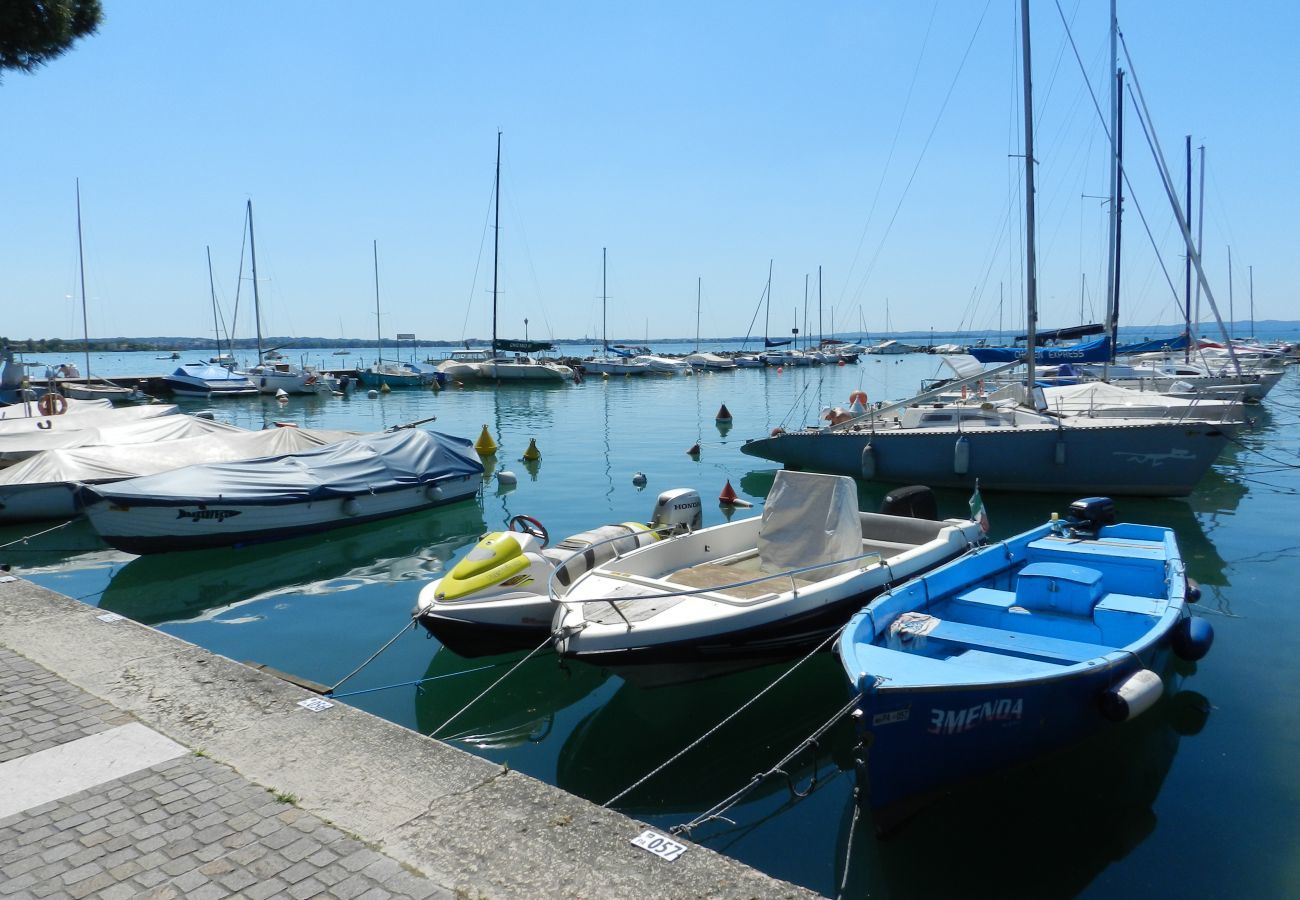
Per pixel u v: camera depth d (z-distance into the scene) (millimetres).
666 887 3852
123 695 5863
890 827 5727
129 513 12750
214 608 11078
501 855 4066
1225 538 14039
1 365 34875
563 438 28578
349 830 4250
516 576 8820
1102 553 9148
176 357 116250
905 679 5820
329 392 48938
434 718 7961
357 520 15461
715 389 51719
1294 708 7625
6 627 7211
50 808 4418
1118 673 6328
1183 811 6062
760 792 6652
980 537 10312
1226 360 37750
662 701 8289
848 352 86312
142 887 3775
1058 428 16734
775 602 7809
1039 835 5879
